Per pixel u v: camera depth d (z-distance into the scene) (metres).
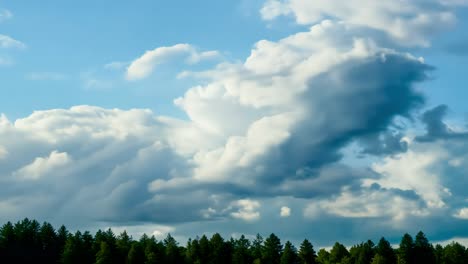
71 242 152.38
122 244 158.88
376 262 159.25
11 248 154.50
